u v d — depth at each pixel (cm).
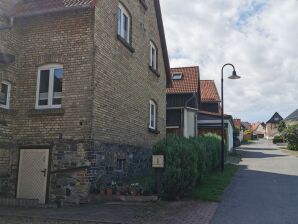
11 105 1272
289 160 2861
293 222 939
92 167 1181
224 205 1137
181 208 1067
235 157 3244
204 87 4178
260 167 2341
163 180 1175
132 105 1568
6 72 1251
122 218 937
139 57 1683
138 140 1633
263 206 1134
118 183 1311
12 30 1281
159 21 2014
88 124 1191
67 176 1193
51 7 1250
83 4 1211
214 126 3425
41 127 1246
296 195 1332
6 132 1245
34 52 1297
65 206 1134
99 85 1248
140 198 1141
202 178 1512
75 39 1248
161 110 2048
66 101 1227
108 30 1339
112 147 1336
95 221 904
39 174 1229
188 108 2964
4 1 1277
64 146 1209
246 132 8900
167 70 2173
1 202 1166
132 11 1606
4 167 1240
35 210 1061
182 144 1228
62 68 1264
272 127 10650
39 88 1286
